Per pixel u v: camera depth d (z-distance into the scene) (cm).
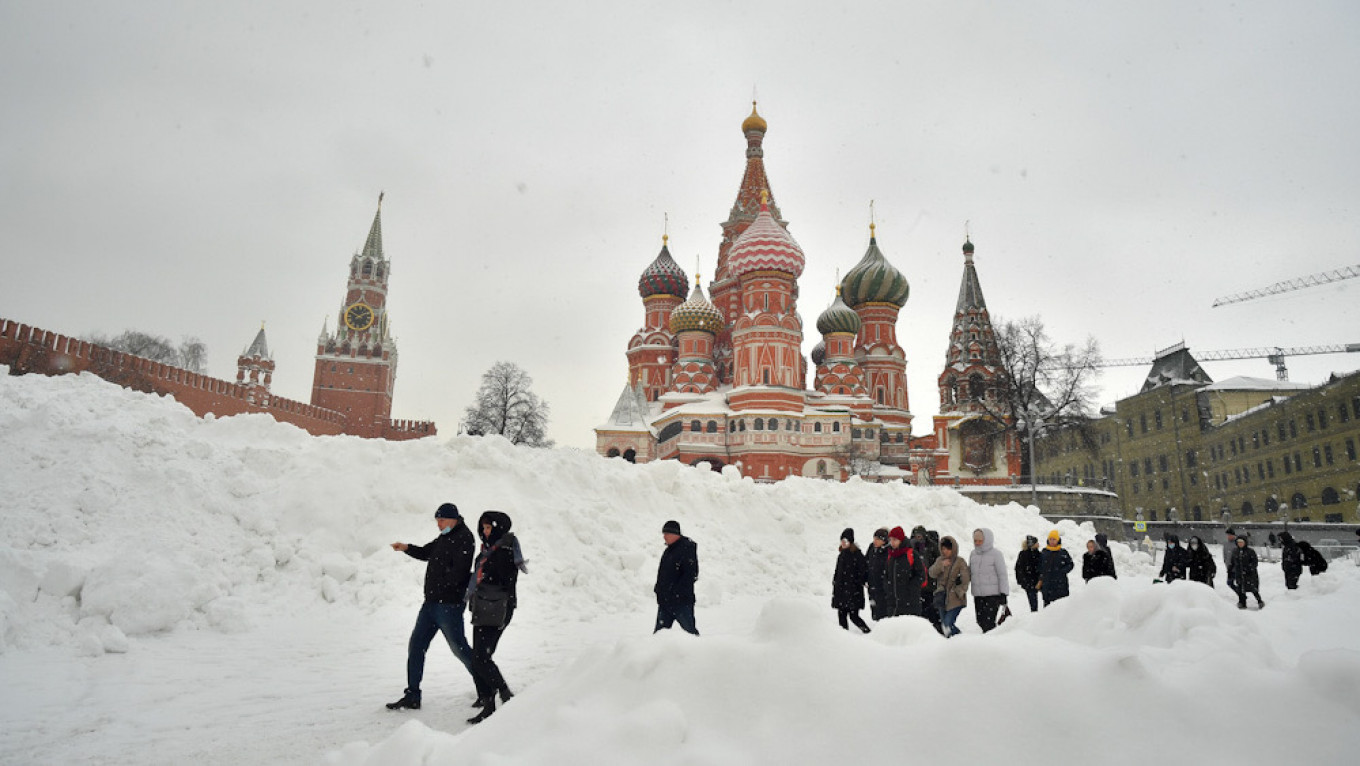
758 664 404
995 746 347
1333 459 5847
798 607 440
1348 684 364
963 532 2339
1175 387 7906
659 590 886
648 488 1900
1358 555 3341
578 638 1092
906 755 349
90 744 580
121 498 1209
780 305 7094
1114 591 749
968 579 1102
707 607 1467
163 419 1479
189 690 749
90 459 1249
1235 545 1628
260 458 1482
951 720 360
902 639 531
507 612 695
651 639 438
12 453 1220
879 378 7988
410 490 1498
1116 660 382
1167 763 333
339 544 1352
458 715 687
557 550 1466
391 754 399
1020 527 2519
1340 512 5762
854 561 1116
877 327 8144
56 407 1358
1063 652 403
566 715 388
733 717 381
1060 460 9831
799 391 6838
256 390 5541
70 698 701
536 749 371
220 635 1005
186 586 1033
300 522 1370
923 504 2372
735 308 8206
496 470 1655
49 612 927
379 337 10619
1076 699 364
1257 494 6719
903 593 1094
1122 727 351
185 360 9131
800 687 387
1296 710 358
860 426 7131
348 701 727
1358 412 5625
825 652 406
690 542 898
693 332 7712
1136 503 8356
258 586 1189
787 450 6638
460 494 1534
